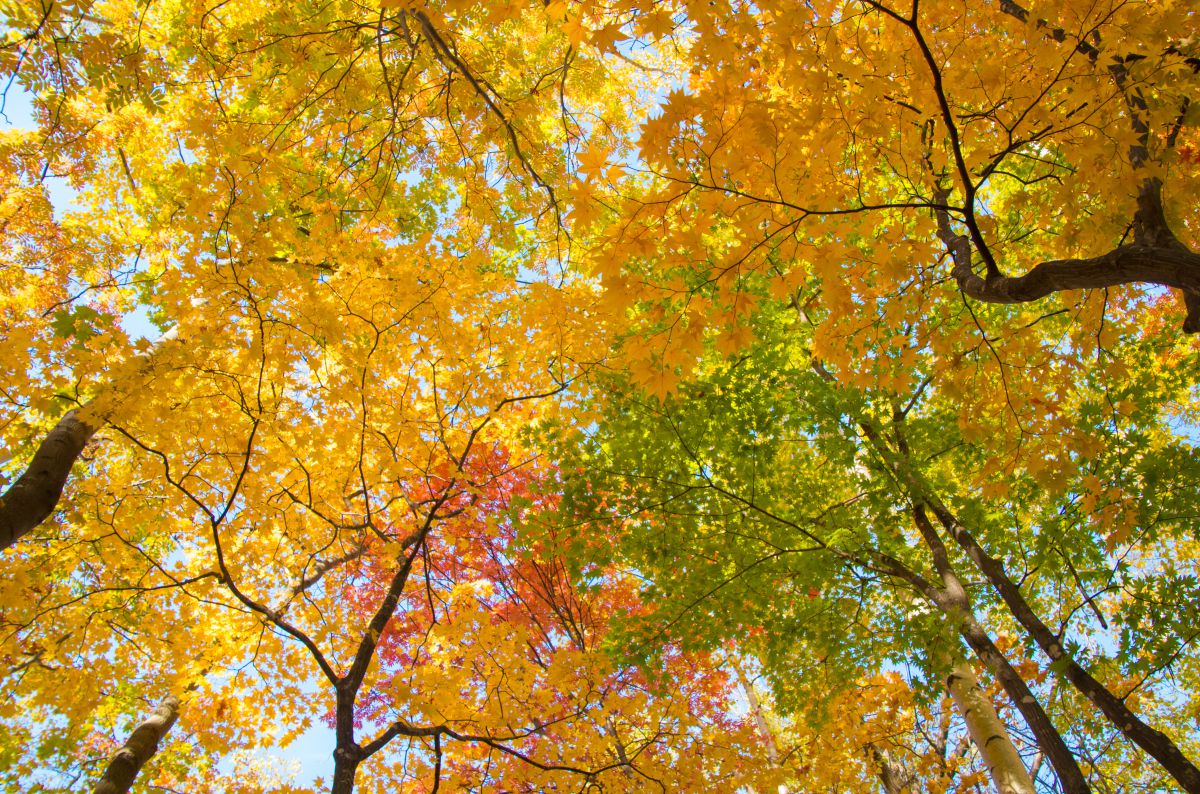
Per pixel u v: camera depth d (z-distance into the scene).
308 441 4.31
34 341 3.36
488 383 4.83
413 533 5.54
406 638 6.44
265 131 3.87
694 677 7.14
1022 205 3.66
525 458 6.44
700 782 5.03
